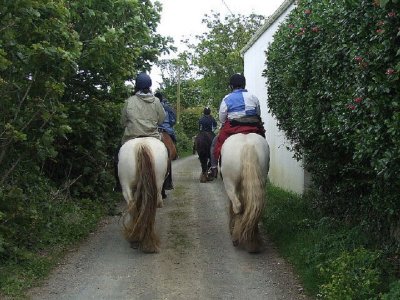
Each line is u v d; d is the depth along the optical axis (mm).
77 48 5957
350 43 4488
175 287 5215
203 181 13023
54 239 6543
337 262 4805
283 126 8406
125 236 6359
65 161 8617
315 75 5770
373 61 4039
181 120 35312
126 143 6344
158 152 6156
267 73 9469
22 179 6340
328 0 5148
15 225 5953
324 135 5633
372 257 4715
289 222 7223
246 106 6570
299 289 5098
